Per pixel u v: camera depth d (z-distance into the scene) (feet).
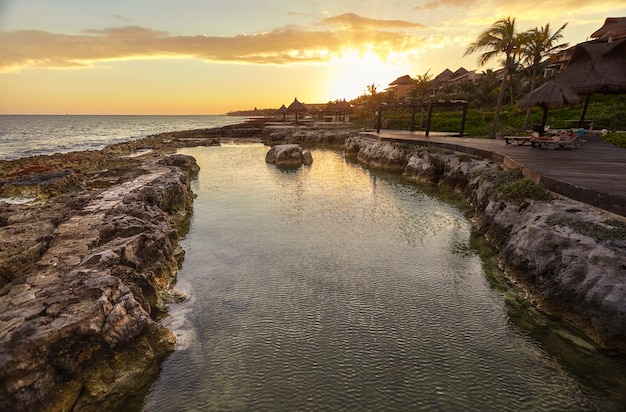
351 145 162.09
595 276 31.53
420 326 34.35
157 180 76.89
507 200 51.24
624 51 91.09
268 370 28.68
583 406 25.00
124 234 44.37
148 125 609.01
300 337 32.81
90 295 28.66
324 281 43.45
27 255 38.22
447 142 106.22
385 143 131.03
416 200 80.59
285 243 55.77
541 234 38.47
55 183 88.74
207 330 33.83
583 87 90.22
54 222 49.80
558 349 30.63
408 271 45.88
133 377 27.43
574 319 32.60
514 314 35.94
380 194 87.20
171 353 30.40
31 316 25.90
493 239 51.75
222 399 25.88
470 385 27.02
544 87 81.87
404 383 27.22
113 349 27.17
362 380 27.55
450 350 30.94
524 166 54.95
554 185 44.65
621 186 40.06
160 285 39.78
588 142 89.20
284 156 137.59
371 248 53.42
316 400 25.70
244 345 31.71
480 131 145.59
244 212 73.26
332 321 35.24
